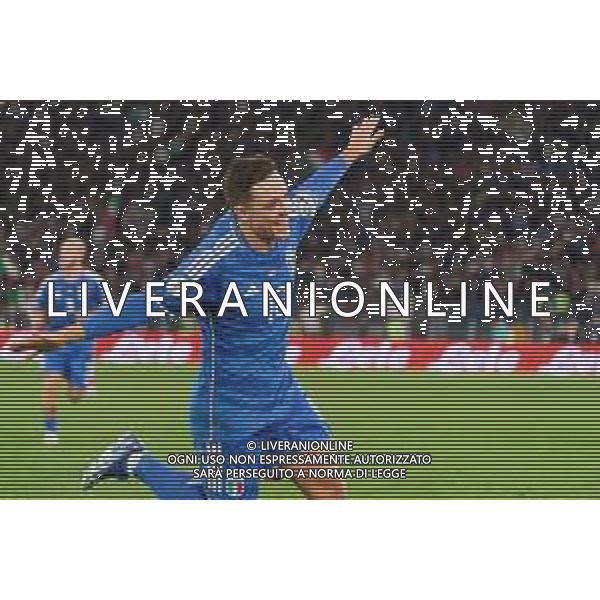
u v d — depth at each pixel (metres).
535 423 21.11
